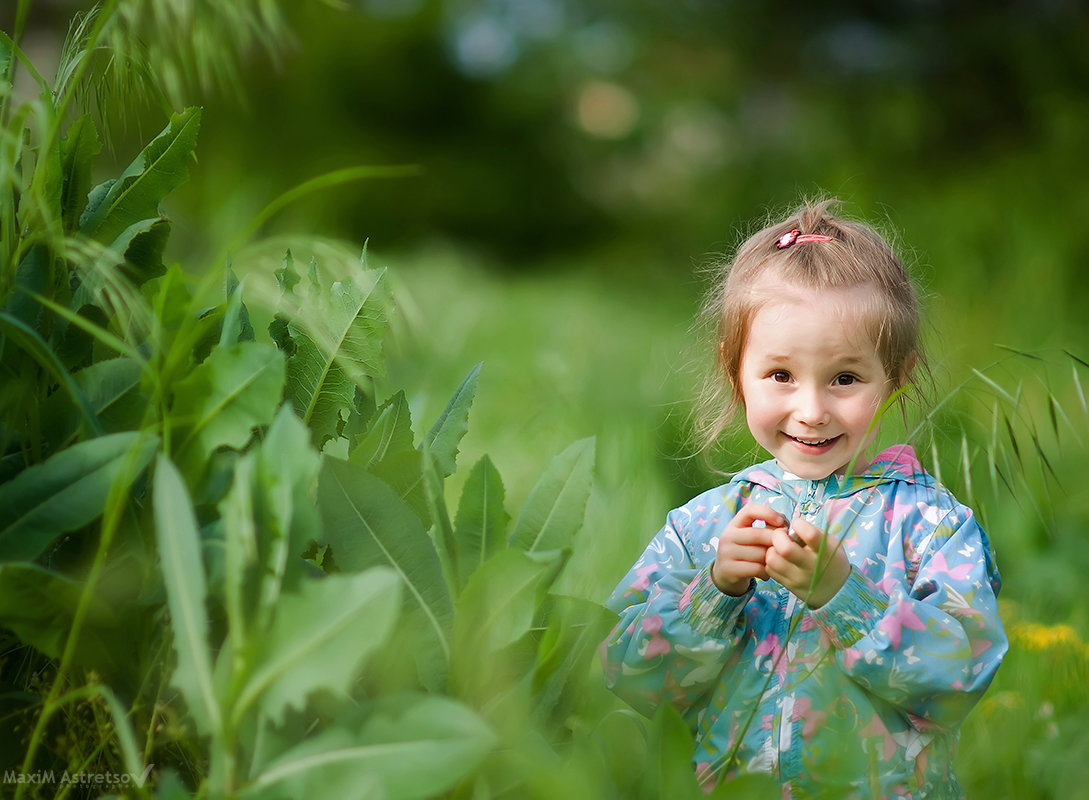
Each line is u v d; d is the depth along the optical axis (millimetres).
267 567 1037
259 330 2402
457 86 17172
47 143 1231
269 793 992
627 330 7762
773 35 14234
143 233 1424
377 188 15766
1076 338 6148
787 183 12867
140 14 1387
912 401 1741
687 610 1541
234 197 6051
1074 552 3158
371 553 1189
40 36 9766
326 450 1483
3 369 1246
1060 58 10781
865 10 13188
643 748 1414
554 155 17734
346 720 1007
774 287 1615
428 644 1188
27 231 1312
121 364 1255
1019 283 6699
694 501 1771
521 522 1354
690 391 2229
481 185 16828
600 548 2674
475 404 4746
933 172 10891
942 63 11773
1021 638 2348
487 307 8133
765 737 1513
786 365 1594
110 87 1449
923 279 2186
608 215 17781
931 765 1492
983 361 5340
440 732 977
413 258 11289
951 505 1606
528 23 18094
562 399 4355
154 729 1198
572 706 1342
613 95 17703
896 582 1560
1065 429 3609
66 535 1249
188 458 1189
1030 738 2049
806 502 1666
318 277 1435
